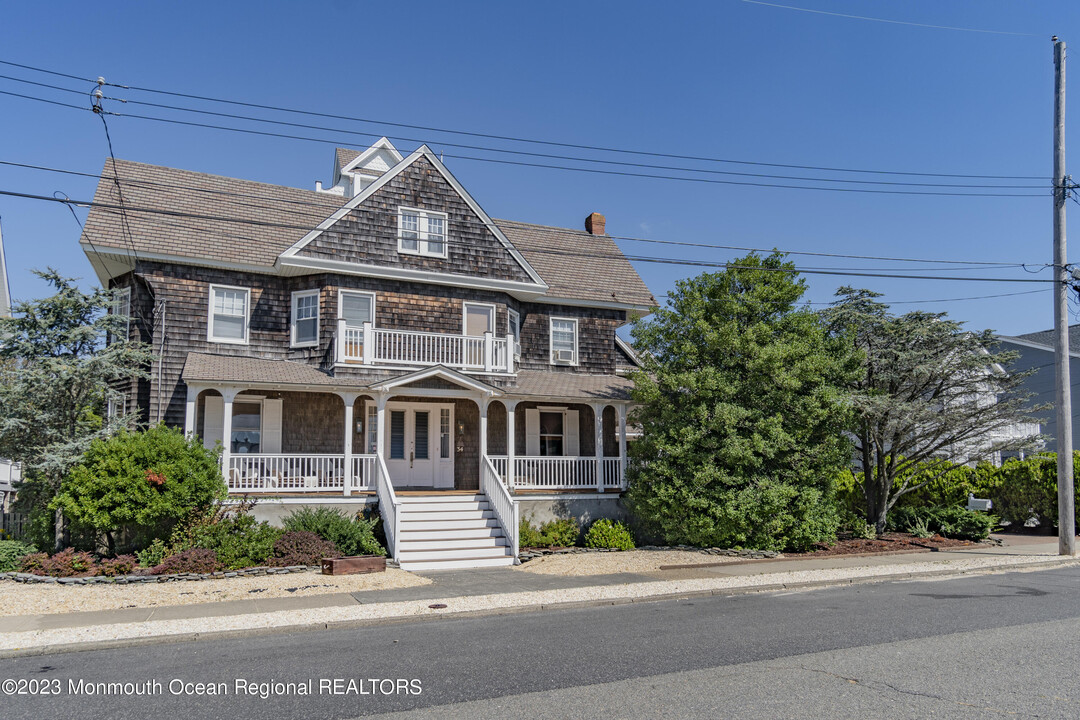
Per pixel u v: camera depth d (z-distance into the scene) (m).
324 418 20.50
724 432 18.48
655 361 20.58
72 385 16.58
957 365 20.03
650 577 14.98
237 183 23.16
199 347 19.66
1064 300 18.39
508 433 20.44
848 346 20.02
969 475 25.33
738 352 18.95
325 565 15.02
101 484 14.49
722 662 8.21
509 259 23.19
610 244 28.72
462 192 22.67
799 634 9.66
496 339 21.81
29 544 16.28
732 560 17.23
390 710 6.65
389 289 21.38
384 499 17.88
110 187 20.28
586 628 10.20
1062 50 18.19
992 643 9.11
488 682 7.49
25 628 10.01
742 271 19.61
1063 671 7.82
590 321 25.30
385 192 21.52
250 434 19.78
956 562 17.09
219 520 15.95
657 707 6.66
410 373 19.09
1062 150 18.19
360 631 10.22
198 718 6.49
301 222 22.56
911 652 8.65
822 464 18.78
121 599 12.11
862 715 6.45
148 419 18.92
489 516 19.09
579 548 19.45
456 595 12.76
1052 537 23.02
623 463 21.78
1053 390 31.98
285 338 20.80
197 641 9.64
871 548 19.38
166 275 19.55
